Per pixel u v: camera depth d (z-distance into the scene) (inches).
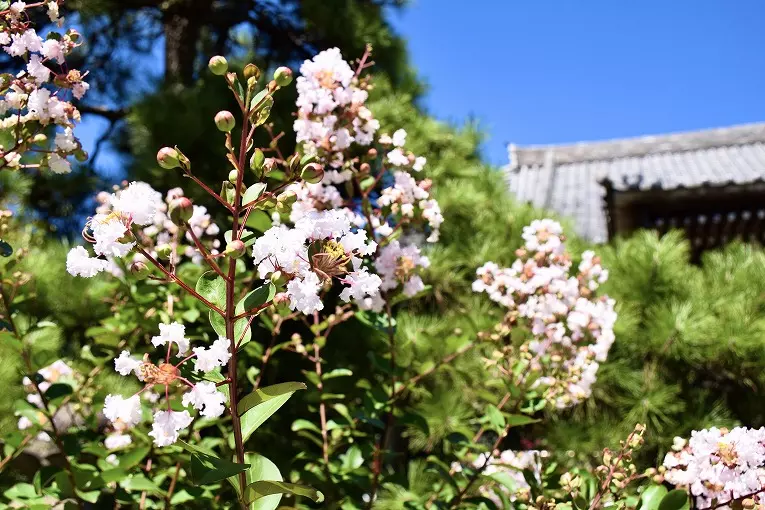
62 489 19.9
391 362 22.8
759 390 45.6
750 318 44.0
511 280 23.1
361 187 20.5
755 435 16.4
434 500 21.7
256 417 14.6
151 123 49.0
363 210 20.5
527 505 19.7
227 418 24.8
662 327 43.6
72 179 64.7
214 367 13.4
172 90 54.5
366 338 40.2
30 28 16.6
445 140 58.6
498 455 22.1
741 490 16.2
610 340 23.0
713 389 48.8
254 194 14.1
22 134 17.2
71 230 70.2
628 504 18.6
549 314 22.7
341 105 19.9
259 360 27.7
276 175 19.3
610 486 18.8
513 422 21.3
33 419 21.3
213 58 13.8
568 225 51.5
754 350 43.9
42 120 16.7
